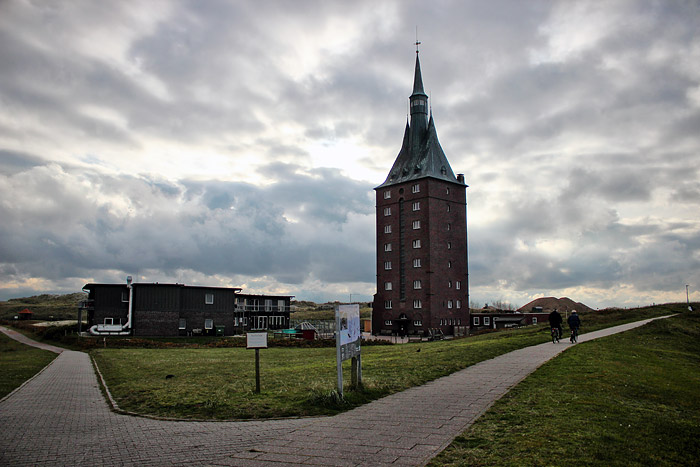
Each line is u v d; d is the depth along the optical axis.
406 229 101.38
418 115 106.88
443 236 100.44
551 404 13.70
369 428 12.02
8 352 44.66
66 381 23.02
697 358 28.86
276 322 89.88
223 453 10.39
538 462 8.93
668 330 40.38
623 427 11.28
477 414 13.02
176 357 34.94
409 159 105.31
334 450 10.28
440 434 11.21
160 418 13.94
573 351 25.94
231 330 75.88
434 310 96.31
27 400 17.59
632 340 33.75
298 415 13.90
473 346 31.69
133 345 51.16
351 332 16.95
